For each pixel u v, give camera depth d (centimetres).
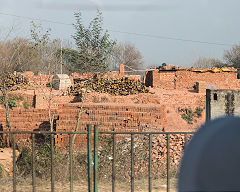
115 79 4494
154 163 1594
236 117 414
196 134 419
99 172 1327
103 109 2588
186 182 383
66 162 1351
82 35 2252
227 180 343
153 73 4869
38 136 2627
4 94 2662
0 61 2573
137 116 2523
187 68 4816
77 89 4297
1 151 1839
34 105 4044
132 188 753
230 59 8550
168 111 3969
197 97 4253
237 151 348
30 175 1291
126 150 1784
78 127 2505
